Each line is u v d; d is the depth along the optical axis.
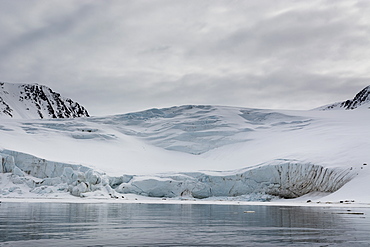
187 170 103.00
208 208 48.66
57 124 139.00
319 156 86.50
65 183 85.50
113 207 47.94
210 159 118.44
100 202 65.75
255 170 90.56
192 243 16.55
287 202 75.12
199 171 98.31
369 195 63.12
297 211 40.94
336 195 68.50
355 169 75.69
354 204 57.47
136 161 114.00
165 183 91.38
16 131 120.81
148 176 95.25
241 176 91.69
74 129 135.50
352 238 18.12
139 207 49.38
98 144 122.81
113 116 159.50
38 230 20.61
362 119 129.50
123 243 16.42
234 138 126.69
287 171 86.69
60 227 22.23
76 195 81.19
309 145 100.25
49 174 91.69
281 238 18.19
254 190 90.38
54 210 38.62
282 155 94.56
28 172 91.94
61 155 106.19
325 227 23.20
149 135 141.00
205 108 167.88
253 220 28.69
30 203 55.44
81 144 120.31
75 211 37.62
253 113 157.00
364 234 19.66
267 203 68.69
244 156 109.75
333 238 18.11
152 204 61.06
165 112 168.88
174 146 129.50
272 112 153.62
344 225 24.42
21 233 19.25
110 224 24.70
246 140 123.75
